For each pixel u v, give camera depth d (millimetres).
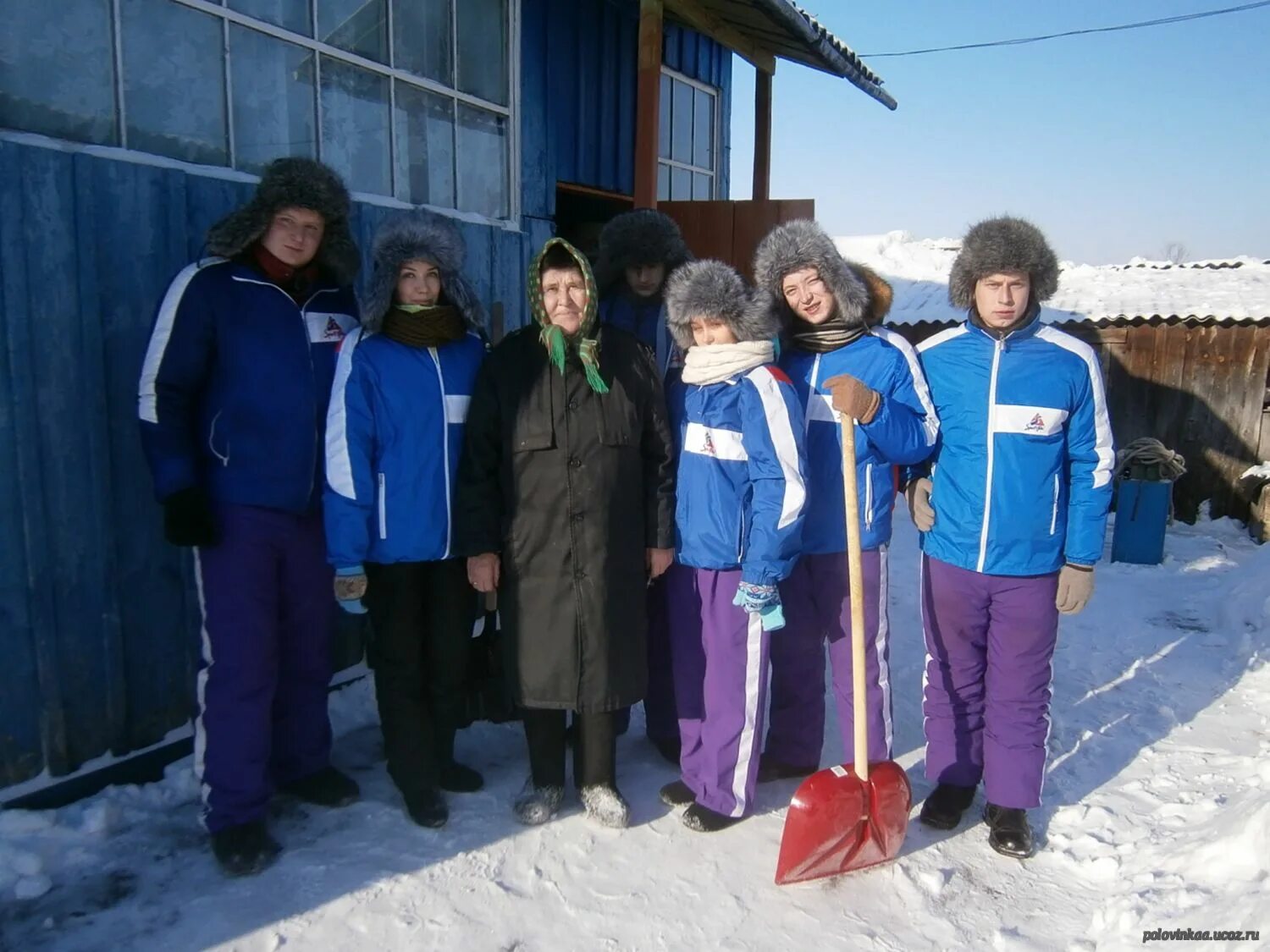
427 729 2725
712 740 2662
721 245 5863
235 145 3111
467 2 4164
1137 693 3855
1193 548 7020
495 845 2596
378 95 3713
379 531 2533
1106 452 2508
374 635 2705
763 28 5852
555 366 2549
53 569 2539
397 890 2387
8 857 2352
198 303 2371
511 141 4500
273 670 2547
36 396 2461
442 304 2676
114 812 2602
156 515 2779
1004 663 2607
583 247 6688
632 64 5840
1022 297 2516
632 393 2590
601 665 2549
